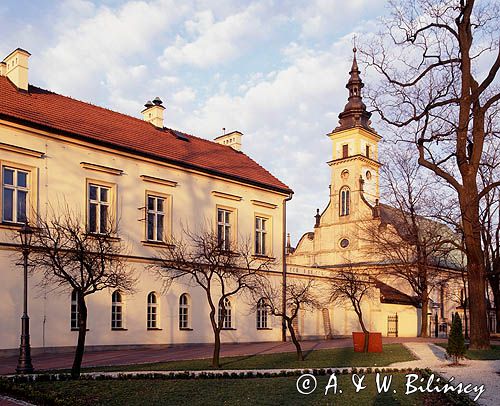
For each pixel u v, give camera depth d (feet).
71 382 48.42
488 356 75.97
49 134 84.02
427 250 150.20
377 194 218.38
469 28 87.81
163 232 100.37
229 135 135.54
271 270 120.06
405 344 102.68
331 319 138.31
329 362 69.62
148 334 94.17
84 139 88.02
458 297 203.72
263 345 106.22
